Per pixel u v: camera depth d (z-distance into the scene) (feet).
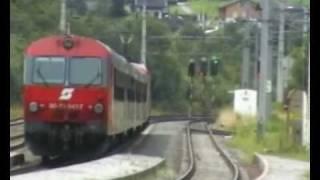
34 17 425.69
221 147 251.80
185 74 647.56
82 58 164.45
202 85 631.15
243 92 358.43
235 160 207.10
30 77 163.73
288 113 228.22
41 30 428.56
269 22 247.50
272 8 262.88
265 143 239.91
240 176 161.68
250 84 452.76
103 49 165.27
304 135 213.87
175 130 352.90
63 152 166.20
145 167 146.92
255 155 208.74
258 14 304.71
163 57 629.92
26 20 419.74
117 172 132.87
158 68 625.41
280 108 314.35
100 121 163.73
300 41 338.54
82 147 164.66
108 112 165.37
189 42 648.38
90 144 164.66
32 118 163.12
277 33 299.38
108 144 172.55
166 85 630.74
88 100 163.32
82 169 135.64
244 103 359.46
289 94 230.27
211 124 437.58
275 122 277.64
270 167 172.35
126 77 199.62
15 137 222.28
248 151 236.22
